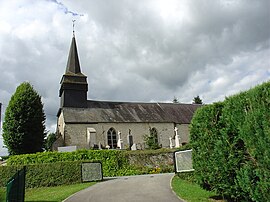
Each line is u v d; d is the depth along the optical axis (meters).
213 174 8.84
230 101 8.29
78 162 17.83
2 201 12.23
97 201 10.40
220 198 9.50
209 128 9.24
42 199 11.70
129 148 31.70
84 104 37.81
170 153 25.81
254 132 6.77
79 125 34.12
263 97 6.62
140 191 12.01
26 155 21.12
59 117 39.47
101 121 35.19
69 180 17.25
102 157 23.09
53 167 17.39
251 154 6.86
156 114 40.34
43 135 28.55
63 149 27.55
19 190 9.16
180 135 39.53
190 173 13.55
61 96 39.84
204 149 9.41
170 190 11.64
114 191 12.52
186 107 45.09
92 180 17.55
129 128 36.56
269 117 6.30
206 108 9.60
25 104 27.73
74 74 38.94
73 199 11.15
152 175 19.62
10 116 27.16
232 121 8.10
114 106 39.78
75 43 41.53
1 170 17.11
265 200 6.36
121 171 22.94
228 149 8.13
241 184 7.29
